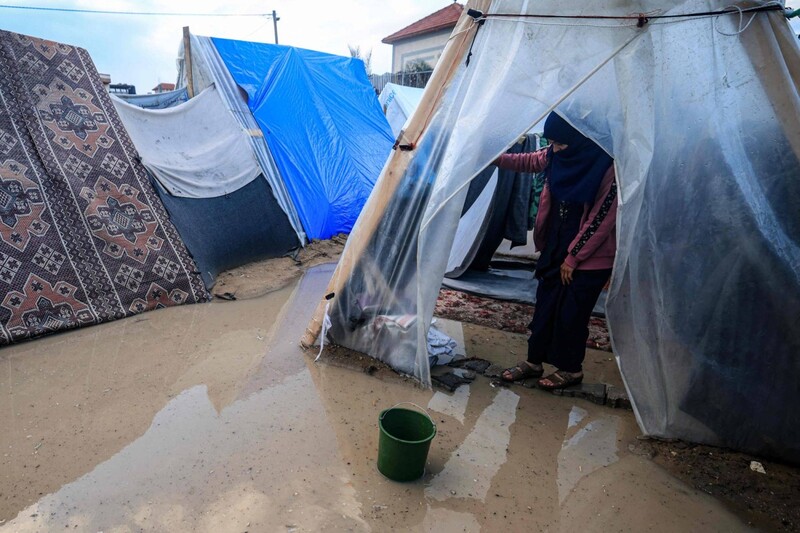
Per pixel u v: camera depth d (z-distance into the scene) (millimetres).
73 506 2078
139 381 3115
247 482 2248
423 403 3002
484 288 5219
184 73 6691
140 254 4395
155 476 2264
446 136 2912
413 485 2295
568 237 2926
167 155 5184
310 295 4949
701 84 2395
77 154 4332
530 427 2826
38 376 3139
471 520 2107
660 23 2316
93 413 2750
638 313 2734
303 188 6727
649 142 2381
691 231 2551
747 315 2473
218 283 5043
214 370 3289
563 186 2807
